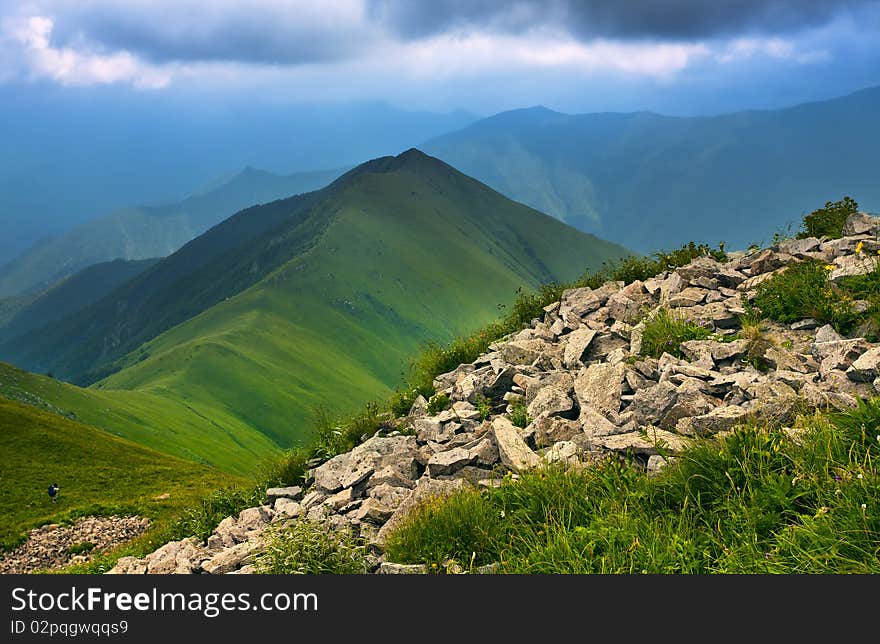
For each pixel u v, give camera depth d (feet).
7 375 579.48
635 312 43.75
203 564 28.71
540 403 33.14
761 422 24.35
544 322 51.55
